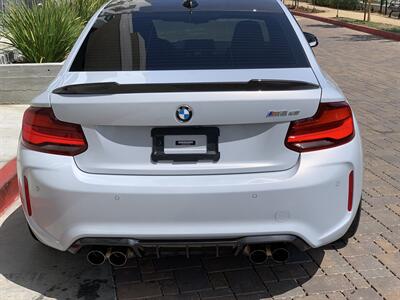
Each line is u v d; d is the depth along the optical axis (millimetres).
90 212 2904
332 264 3645
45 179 2939
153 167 2912
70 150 2938
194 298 3309
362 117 7418
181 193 2844
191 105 2793
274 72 3182
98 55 3381
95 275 3576
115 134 2904
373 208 4488
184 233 2889
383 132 6695
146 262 3715
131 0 4215
